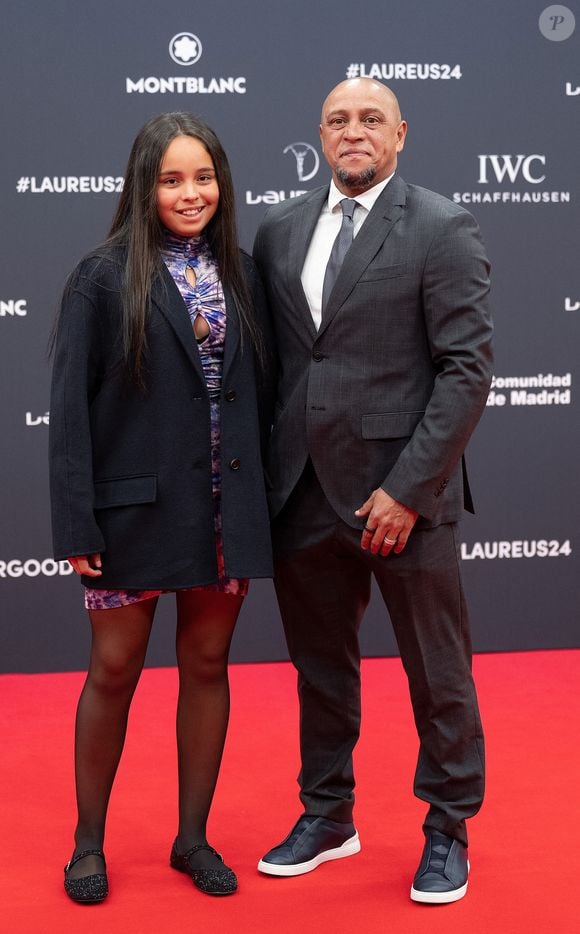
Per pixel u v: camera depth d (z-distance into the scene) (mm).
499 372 3926
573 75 3846
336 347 2174
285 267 2234
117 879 2301
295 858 2320
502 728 3205
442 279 2109
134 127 3717
